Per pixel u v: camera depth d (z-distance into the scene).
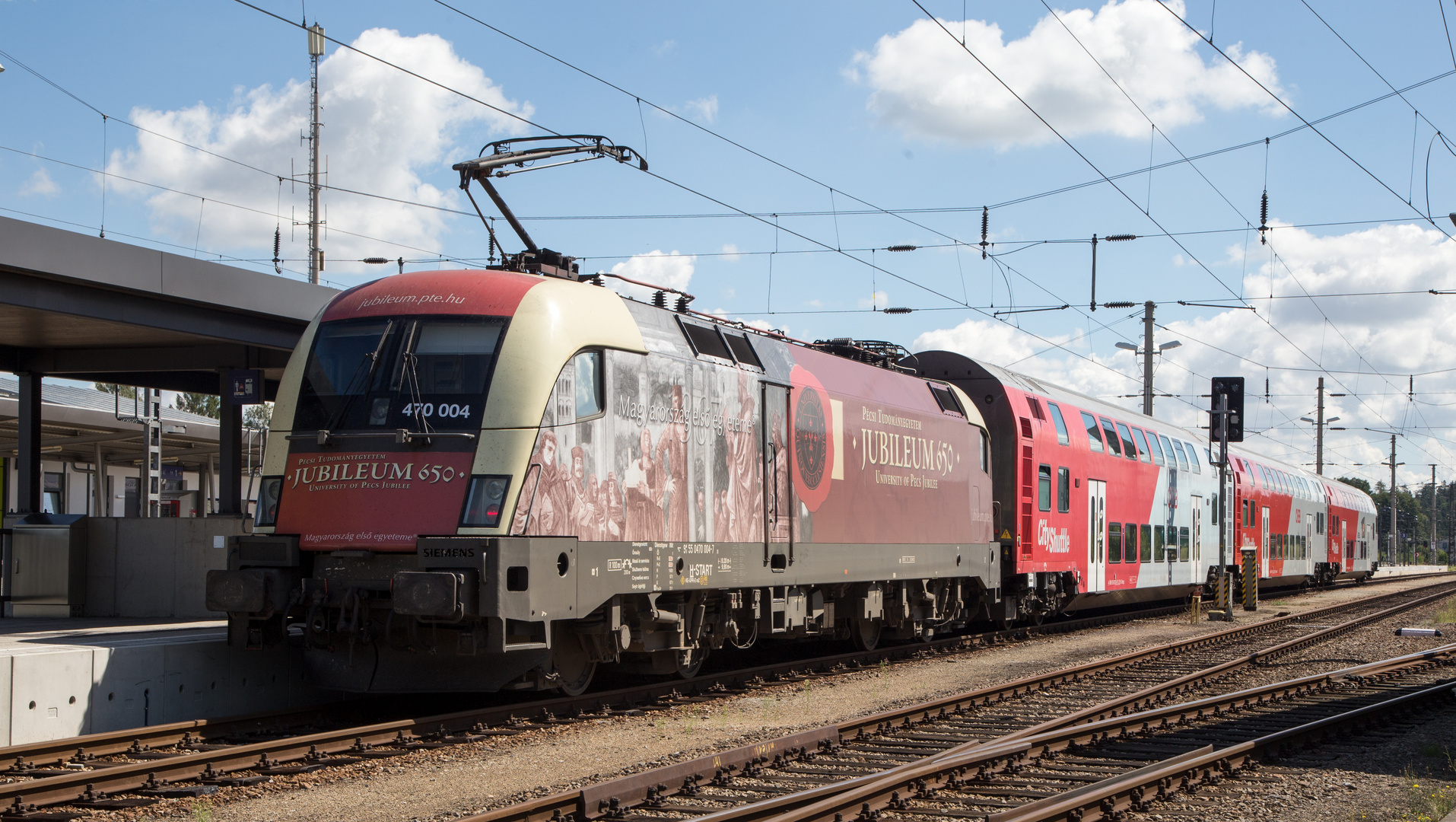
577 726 10.36
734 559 12.59
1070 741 9.56
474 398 9.98
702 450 12.17
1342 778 8.59
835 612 15.72
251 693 11.05
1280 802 7.84
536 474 9.88
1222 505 24.77
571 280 11.80
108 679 9.68
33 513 17.50
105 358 18.00
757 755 8.55
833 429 14.69
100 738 8.80
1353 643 19.62
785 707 11.75
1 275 13.42
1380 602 32.06
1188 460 28.31
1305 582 39.91
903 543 16.16
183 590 16.91
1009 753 8.72
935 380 19.34
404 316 10.41
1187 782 8.20
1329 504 42.84
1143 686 13.67
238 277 15.59
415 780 8.23
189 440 29.25
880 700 12.30
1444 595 35.12
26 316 14.67
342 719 10.72
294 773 8.27
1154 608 28.89
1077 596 22.00
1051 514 20.84
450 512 9.68
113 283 14.05
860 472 15.25
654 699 11.83
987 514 18.98
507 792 7.89
